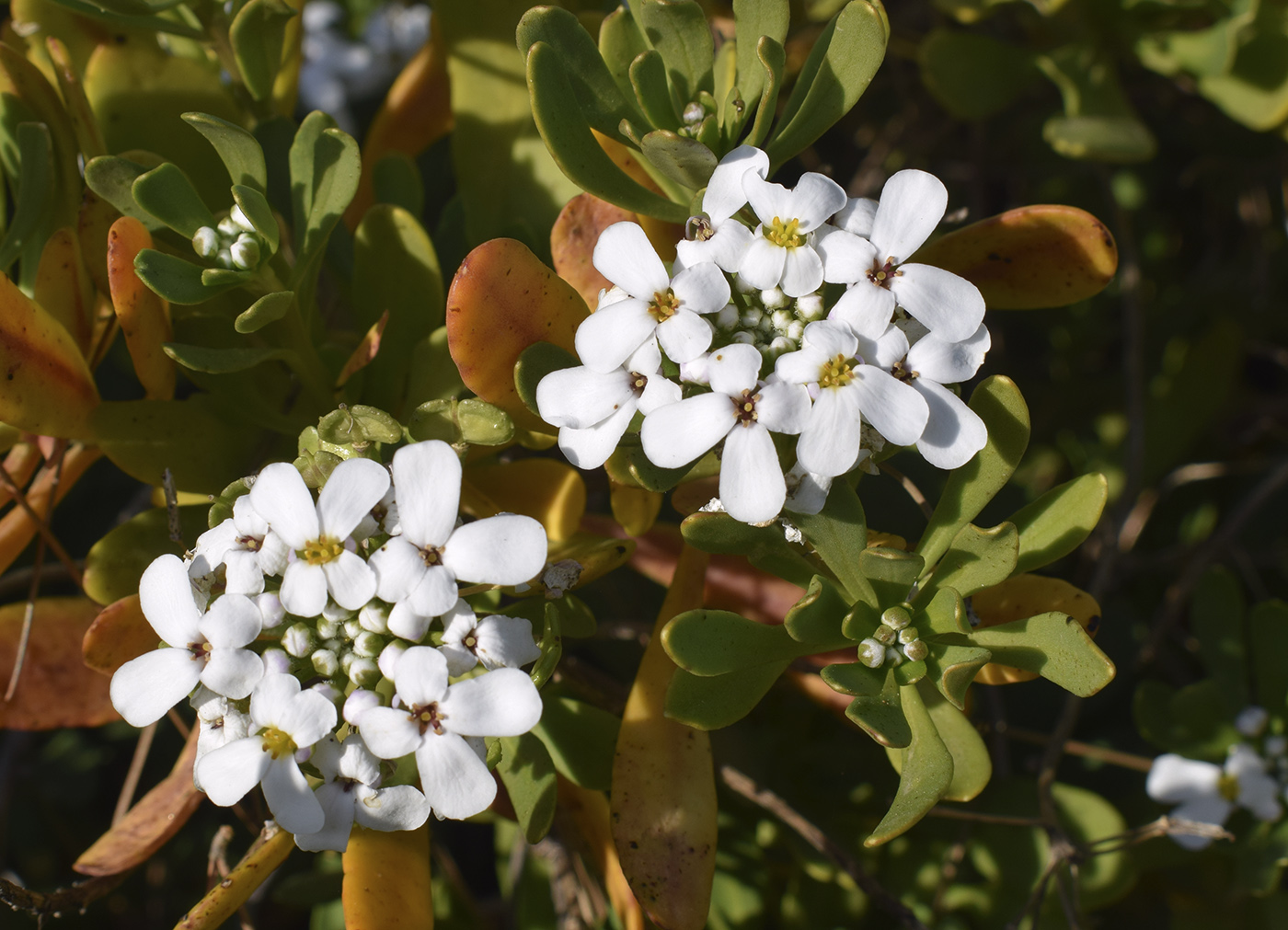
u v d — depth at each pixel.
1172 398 0.36
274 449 0.28
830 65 0.25
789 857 0.31
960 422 0.24
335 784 0.24
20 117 0.27
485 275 0.24
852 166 0.41
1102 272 0.26
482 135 0.29
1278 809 0.30
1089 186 0.40
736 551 0.25
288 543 0.24
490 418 0.25
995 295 0.26
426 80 0.31
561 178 0.29
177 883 0.36
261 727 0.24
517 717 0.23
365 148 0.32
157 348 0.26
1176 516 0.37
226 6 0.29
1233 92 0.32
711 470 0.25
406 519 0.24
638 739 0.26
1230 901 0.31
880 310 0.24
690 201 0.27
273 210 0.29
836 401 0.24
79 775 0.37
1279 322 0.38
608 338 0.24
